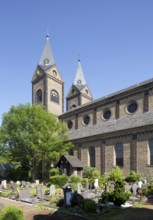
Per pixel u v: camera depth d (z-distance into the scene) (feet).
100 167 139.23
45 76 215.51
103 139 140.26
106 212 62.44
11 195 94.32
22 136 145.48
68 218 58.44
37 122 147.84
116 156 132.57
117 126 138.51
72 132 174.40
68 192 72.23
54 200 78.02
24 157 151.94
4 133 150.61
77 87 241.14
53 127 151.64
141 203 71.67
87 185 102.22
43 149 146.51
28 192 89.10
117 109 149.18
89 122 167.02
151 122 118.62
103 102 158.81
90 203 63.36
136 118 133.49
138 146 121.90
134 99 141.08
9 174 167.32
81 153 152.25
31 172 156.25
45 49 229.66
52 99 217.36
